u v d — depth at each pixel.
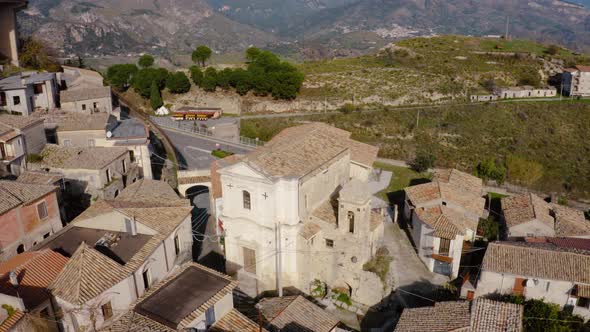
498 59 152.38
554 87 134.12
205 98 129.00
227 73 131.25
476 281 44.28
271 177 42.81
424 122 114.56
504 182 83.19
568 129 111.94
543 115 117.06
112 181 55.88
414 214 56.31
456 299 44.53
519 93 128.62
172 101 128.50
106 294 33.59
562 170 96.50
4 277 32.75
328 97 127.94
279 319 34.88
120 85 130.12
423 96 127.88
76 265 34.16
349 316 44.00
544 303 39.72
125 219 41.50
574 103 121.62
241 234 47.09
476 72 141.62
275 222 44.44
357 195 43.25
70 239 40.88
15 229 41.53
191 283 33.62
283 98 127.50
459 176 63.69
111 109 84.31
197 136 99.25
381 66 149.12
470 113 118.31
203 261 50.19
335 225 45.50
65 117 68.75
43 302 31.92
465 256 52.09
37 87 77.50
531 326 37.34
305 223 46.22
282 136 58.12
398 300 46.25
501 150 104.06
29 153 55.62
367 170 59.56
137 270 36.38
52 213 45.84
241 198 46.03
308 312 36.31
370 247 47.62
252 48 159.12
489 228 55.53
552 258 42.19
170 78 128.25
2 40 89.56
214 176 57.72
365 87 131.88
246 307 42.97
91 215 42.75
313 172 46.69
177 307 30.81
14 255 41.50
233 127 109.00
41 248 39.16
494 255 43.47
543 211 55.78
